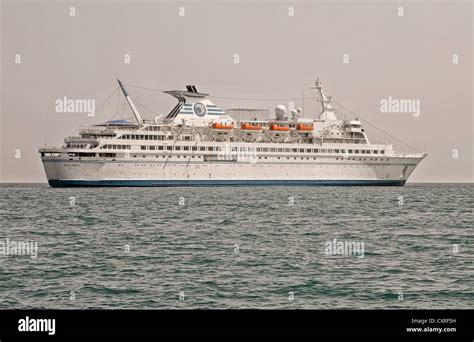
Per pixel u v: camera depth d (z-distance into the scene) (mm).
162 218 124312
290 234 99938
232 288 62406
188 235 98562
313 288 62562
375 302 58094
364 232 103688
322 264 73875
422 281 65875
